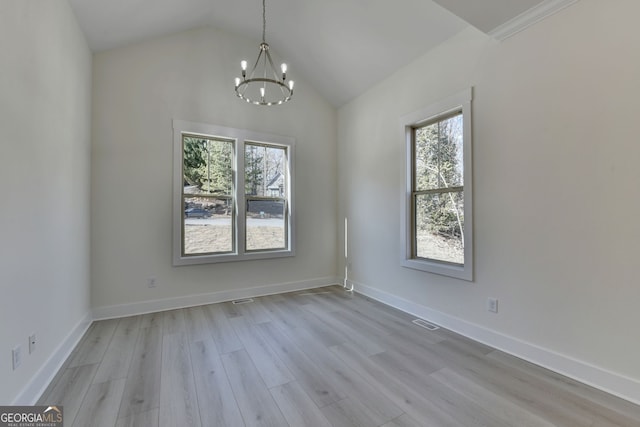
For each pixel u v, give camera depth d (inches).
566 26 85.1
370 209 169.0
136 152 140.4
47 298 83.9
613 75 76.5
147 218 142.4
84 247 120.8
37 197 78.5
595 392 77.4
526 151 95.0
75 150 110.0
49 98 86.6
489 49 105.5
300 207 186.5
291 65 183.6
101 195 132.8
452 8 89.5
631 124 73.7
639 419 67.2
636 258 72.9
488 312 106.7
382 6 119.4
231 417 68.7
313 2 133.3
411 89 139.9
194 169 157.0
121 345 106.3
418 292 136.9
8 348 63.9
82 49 118.3
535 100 92.5
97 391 78.5
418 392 78.3
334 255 198.5
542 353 91.0
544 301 90.8
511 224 99.3
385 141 157.2
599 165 79.0
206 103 157.6
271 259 176.6
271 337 113.4
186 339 111.5
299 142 186.4
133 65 140.6
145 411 70.5
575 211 83.7
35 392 75.0
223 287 161.6
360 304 155.1
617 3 75.7
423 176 139.6
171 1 124.8
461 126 120.8
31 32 75.9
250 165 173.0
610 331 77.1
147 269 142.4
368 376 86.2
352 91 177.0
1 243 61.9
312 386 81.1
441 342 109.0
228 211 166.1
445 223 128.4
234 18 154.8
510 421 67.0
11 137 66.2
